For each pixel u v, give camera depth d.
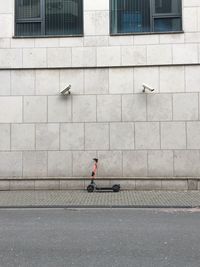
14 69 14.52
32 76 14.48
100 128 14.27
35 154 14.37
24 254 6.42
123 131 14.21
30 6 14.91
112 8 14.73
